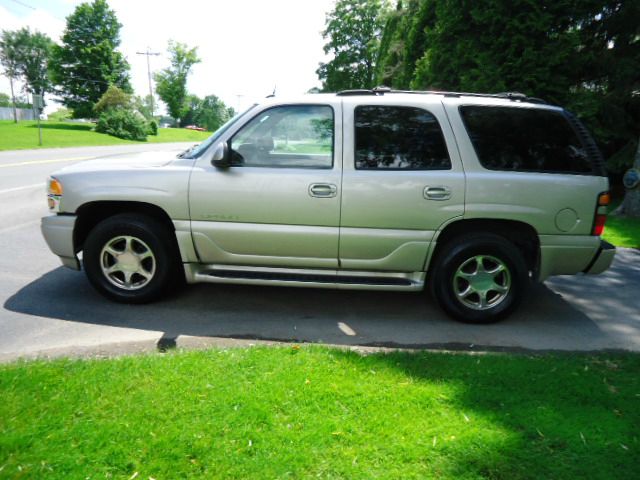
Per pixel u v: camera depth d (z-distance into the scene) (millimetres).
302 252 4184
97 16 59781
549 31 10422
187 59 75812
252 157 4180
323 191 4039
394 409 2621
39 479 2031
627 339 4031
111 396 2650
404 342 3869
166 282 4418
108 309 4355
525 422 2537
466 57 11164
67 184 4273
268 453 2229
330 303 4727
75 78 60531
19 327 3900
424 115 4133
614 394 2865
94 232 4312
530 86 10484
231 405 2596
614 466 2227
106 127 43156
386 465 2182
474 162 4070
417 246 4121
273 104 4191
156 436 2316
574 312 4680
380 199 4035
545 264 4191
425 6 16781
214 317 4266
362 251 4148
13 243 6547
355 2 45875
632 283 5688
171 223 4504
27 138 30719
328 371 3033
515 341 3943
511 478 2129
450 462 2217
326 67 48125
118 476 2068
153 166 4273
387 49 27875
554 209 4066
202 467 2133
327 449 2275
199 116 110500
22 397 2609
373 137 4117
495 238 4129
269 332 3980
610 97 11234
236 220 4152
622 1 10852
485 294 4246
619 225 8914
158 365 3043
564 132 4160
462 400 2740
